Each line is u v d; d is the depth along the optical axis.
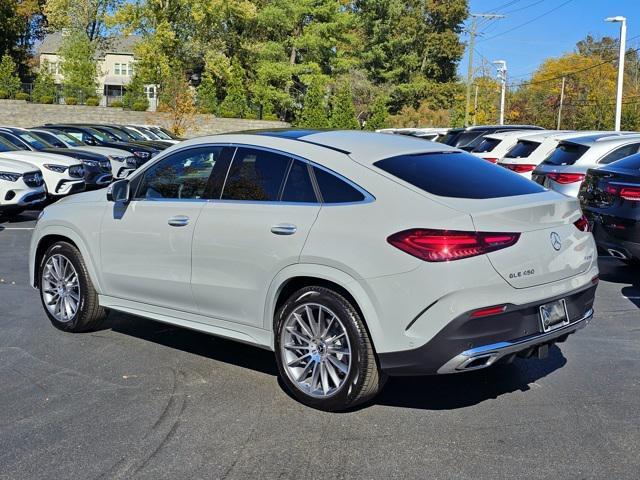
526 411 4.48
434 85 63.81
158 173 5.50
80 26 50.59
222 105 44.97
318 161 4.61
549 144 12.23
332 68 51.38
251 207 4.80
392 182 4.34
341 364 4.40
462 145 17.91
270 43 48.59
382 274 4.09
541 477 3.60
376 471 3.67
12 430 4.18
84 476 3.63
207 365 5.38
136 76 46.12
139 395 4.75
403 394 4.79
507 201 4.30
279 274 4.57
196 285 5.09
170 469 3.70
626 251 7.69
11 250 10.40
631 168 7.82
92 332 6.25
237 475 3.63
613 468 3.70
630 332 6.31
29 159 14.64
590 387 4.91
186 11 45.91
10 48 54.19
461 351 3.99
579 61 70.75
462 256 3.95
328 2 49.22
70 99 44.00
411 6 65.38
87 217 5.90
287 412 4.46
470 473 3.65
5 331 6.27
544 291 4.25
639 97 62.78
